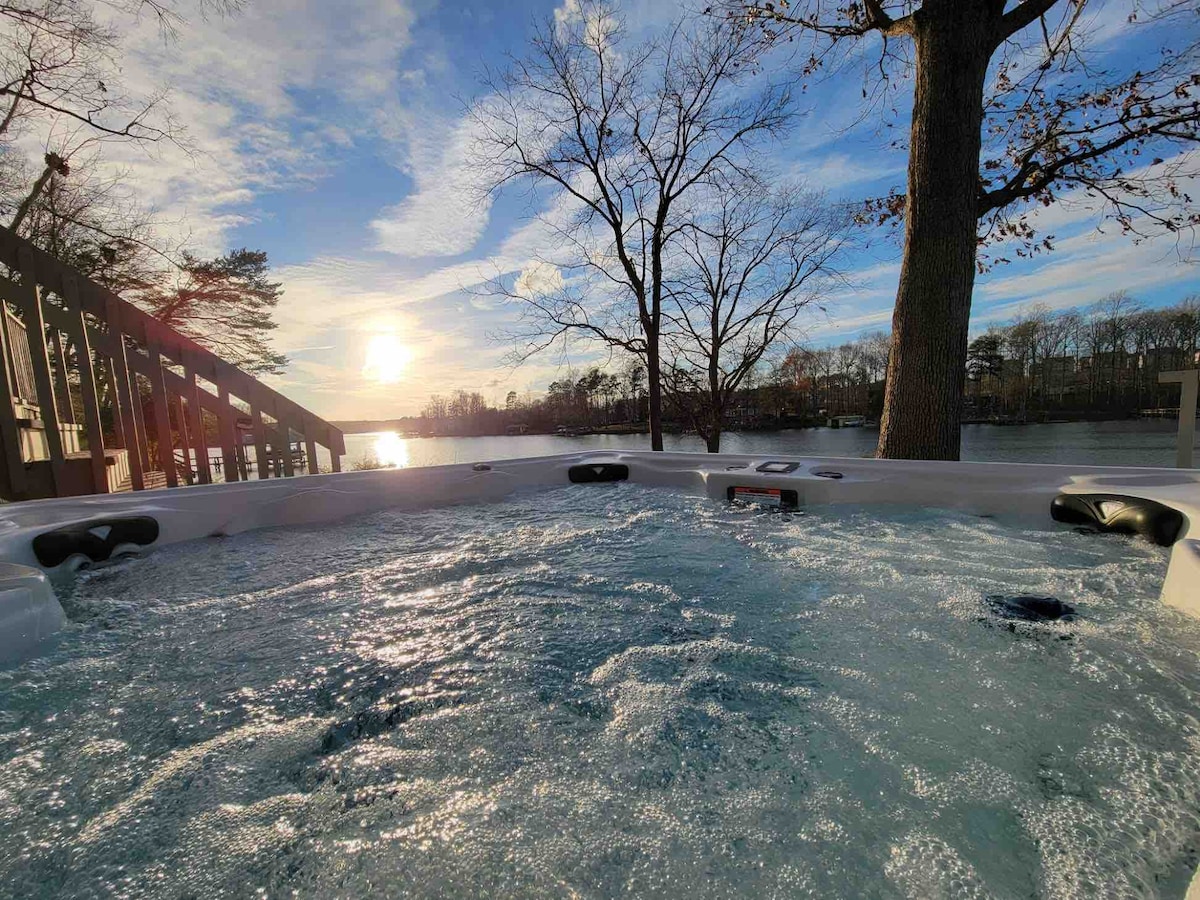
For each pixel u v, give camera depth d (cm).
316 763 93
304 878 69
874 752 92
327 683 120
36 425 422
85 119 689
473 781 87
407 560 211
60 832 78
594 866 69
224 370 412
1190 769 85
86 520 206
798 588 171
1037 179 487
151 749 97
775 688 114
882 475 269
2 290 327
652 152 820
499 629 147
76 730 103
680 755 93
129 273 920
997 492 240
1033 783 83
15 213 790
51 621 139
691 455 335
